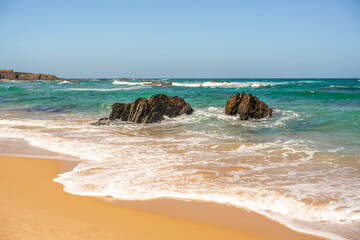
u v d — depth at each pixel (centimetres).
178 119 1770
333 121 1530
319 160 888
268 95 3048
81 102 2650
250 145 1089
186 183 677
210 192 623
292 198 596
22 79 15412
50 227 455
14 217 484
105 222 480
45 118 1927
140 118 1689
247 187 656
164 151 1002
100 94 3456
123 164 832
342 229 476
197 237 445
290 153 971
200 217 510
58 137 1248
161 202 568
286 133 1329
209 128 1494
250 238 446
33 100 2931
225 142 1152
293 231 468
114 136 1298
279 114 1859
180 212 527
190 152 986
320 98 2677
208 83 6819
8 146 1052
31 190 614
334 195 615
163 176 726
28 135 1269
